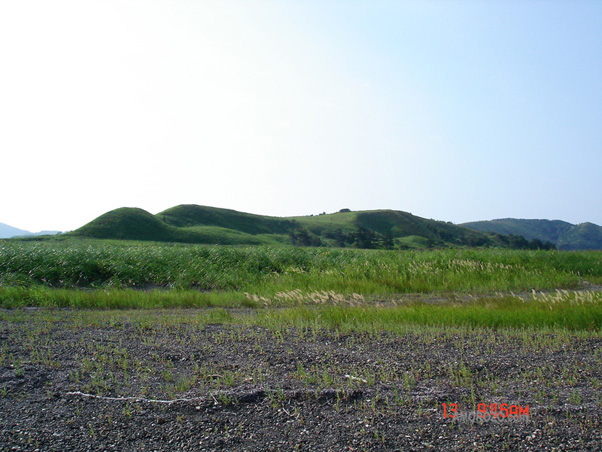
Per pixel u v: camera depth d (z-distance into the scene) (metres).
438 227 161.38
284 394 5.17
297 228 141.50
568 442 4.14
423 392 5.34
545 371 6.21
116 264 17.98
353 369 6.20
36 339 7.42
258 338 7.90
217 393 5.18
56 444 4.05
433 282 17.11
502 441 4.18
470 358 6.77
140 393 5.23
